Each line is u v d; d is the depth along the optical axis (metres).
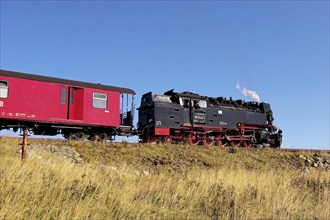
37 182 9.73
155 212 9.05
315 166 25.30
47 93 20.22
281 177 15.12
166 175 14.18
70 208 8.16
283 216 9.38
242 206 9.83
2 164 11.05
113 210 8.80
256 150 26.22
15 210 7.77
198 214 9.26
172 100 27.03
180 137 26.34
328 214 9.88
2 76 18.81
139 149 20.33
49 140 18.84
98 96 21.92
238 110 31.00
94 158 17.70
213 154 22.75
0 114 18.64
